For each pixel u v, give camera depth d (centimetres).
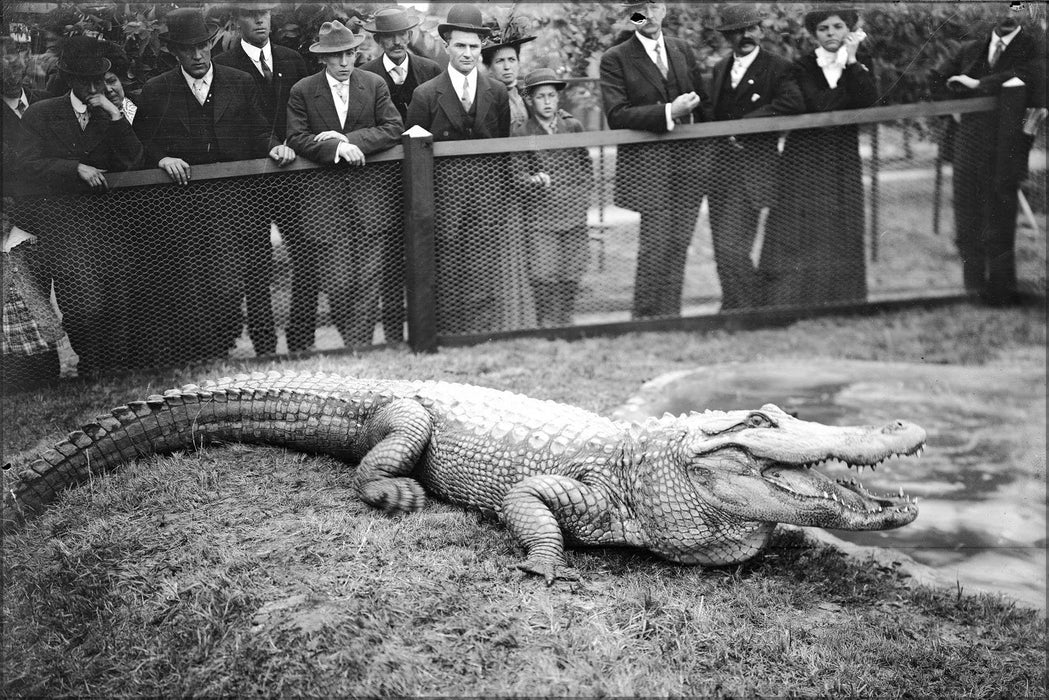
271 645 365
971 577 483
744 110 785
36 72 609
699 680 362
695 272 923
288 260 688
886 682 373
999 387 720
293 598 388
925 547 520
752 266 825
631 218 809
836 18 780
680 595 419
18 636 386
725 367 729
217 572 403
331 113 671
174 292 662
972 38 831
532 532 427
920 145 885
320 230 688
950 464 619
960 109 850
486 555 433
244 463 505
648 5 738
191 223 658
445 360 695
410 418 486
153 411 506
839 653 386
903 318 858
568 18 732
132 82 631
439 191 716
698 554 447
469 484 478
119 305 647
